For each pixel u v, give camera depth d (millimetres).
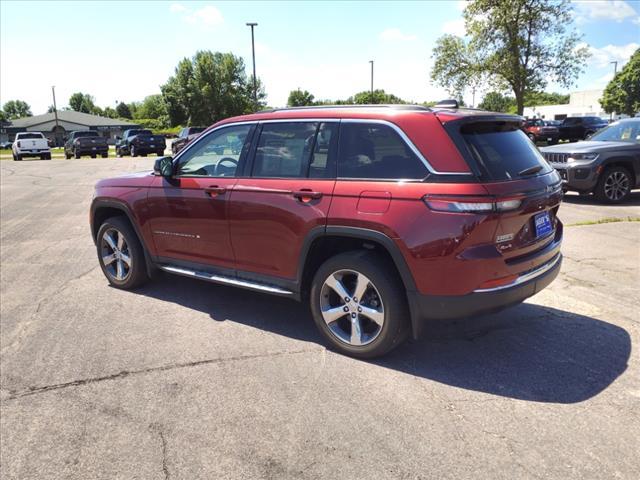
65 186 16312
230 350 4000
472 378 3484
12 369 3789
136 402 3293
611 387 3332
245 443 2846
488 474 2541
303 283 4039
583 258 6195
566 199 10656
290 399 3268
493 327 4324
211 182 4492
